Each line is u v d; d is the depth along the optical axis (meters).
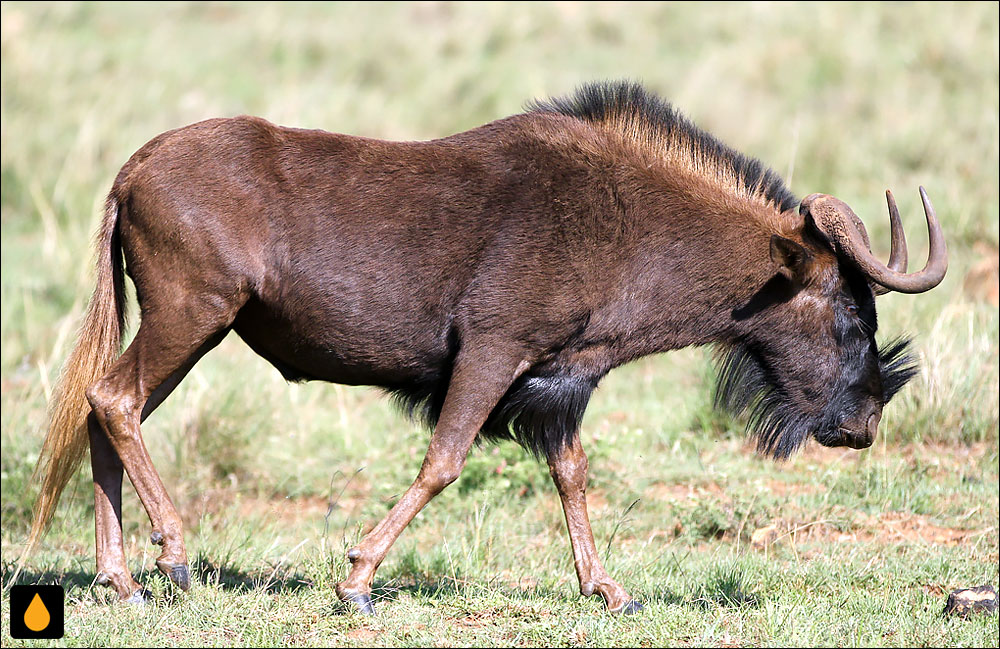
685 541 25.36
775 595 20.41
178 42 66.31
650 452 30.11
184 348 18.58
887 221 41.88
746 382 20.47
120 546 19.41
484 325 18.61
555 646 17.39
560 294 18.66
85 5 70.19
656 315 19.22
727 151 20.25
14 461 28.08
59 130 51.62
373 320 18.78
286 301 18.75
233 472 29.17
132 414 18.78
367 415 32.72
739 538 24.80
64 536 25.30
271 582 20.91
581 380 19.36
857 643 17.64
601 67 62.72
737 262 19.19
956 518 25.95
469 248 18.73
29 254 43.00
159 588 19.02
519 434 19.92
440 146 19.27
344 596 18.28
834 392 19.89
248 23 69.94
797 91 57.38
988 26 63.25
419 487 18.52
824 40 62.66
